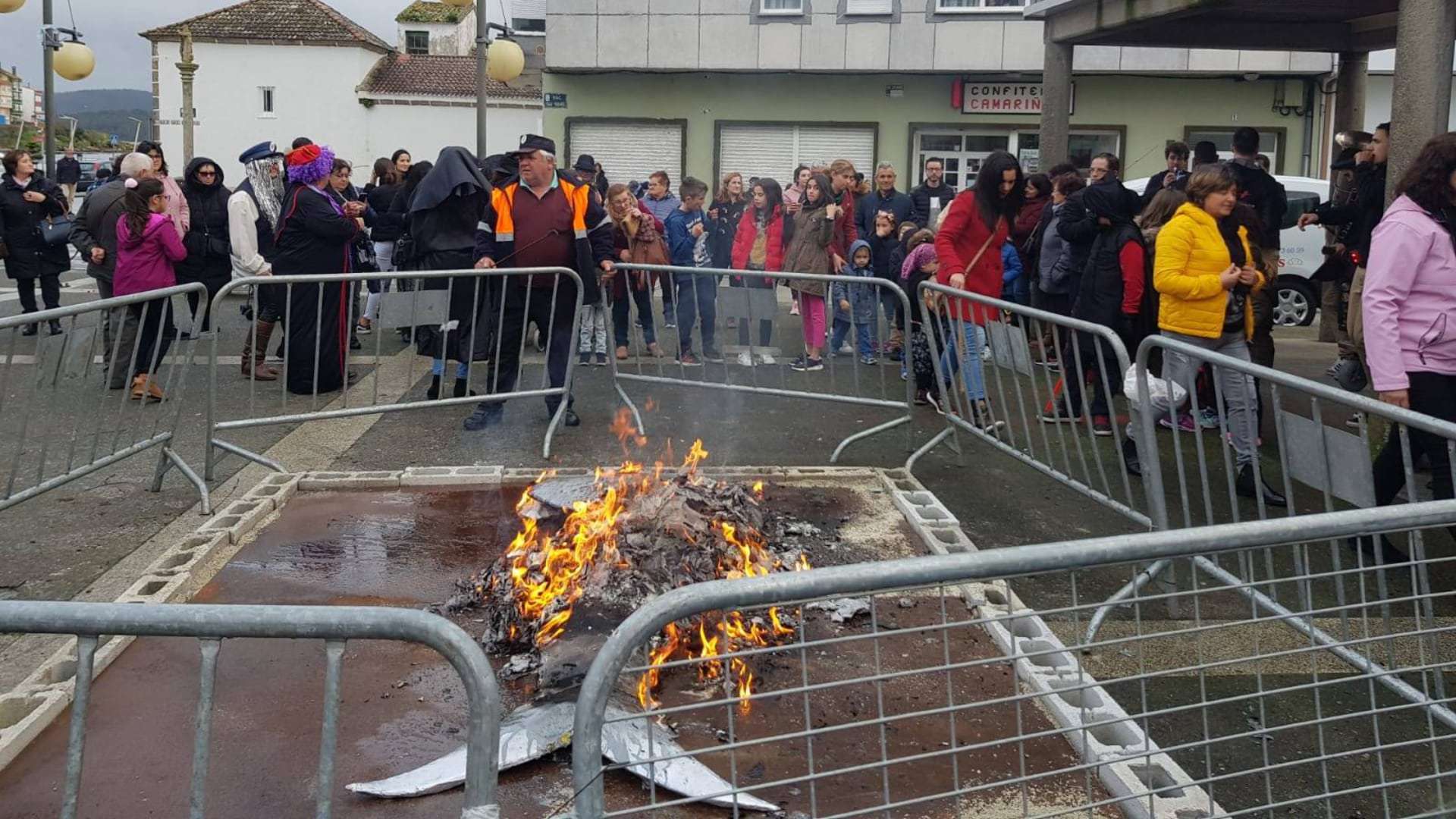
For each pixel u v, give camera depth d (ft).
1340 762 12.09
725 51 76.74
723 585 6.98
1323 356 38.86
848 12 75.72
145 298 18.81
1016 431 25.70
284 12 150.71
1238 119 75.87
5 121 260.21
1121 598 15.34
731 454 24.30
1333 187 43.80
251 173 33.83
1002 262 26.48
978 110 77.05
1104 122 76.59
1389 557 16.94
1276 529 8.19
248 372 32.35
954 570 7.39
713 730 11.43
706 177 79.77
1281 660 14.39
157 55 151.12
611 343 25.68
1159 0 34.68
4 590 16.01
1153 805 9.61
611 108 79.51
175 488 21.20
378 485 20.77
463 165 30.86
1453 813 10.50
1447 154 16.37
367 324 42.96
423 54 164.55
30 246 41.52
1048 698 12.19
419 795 10.32
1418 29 26.58
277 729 11.57
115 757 10.98
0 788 10.46
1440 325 16.58
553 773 10.73
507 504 19.76
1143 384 15.85
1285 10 36.47
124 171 32.19
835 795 10.39
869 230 39.45
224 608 6.82
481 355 26.45
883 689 12.56
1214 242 21.26
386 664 13.10
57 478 17.46
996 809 10.32
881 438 25.95
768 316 24.35
